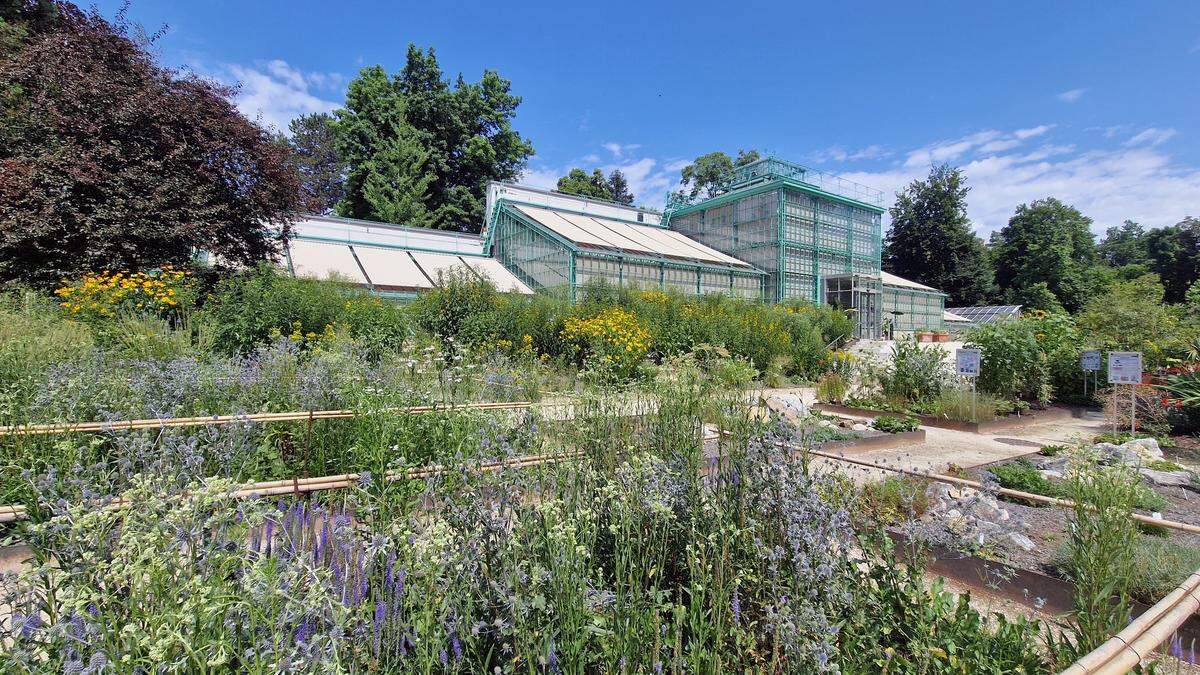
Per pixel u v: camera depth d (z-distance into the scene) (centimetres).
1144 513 438
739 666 209
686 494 268
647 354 1268
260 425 454
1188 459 690
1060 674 158
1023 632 237
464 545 194
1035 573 327
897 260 5312
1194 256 4806
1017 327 1123
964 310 4266
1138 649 170
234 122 1213
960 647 223
